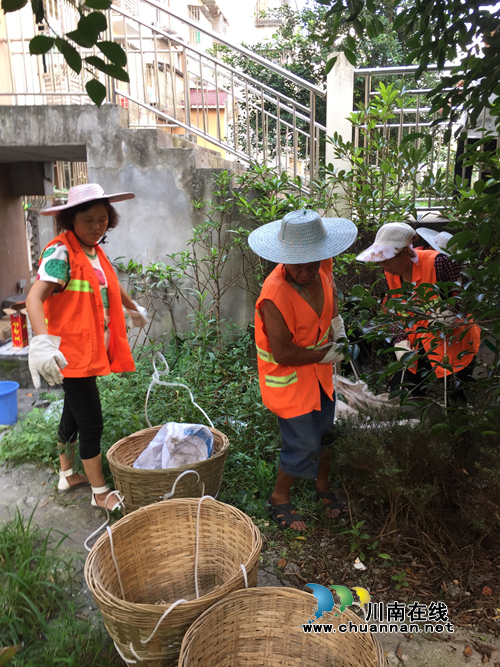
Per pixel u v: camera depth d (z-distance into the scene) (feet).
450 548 8.43
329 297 8.80
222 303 16.85
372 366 13.58
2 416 13.58
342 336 9.01
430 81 21.67
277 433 11.67
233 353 15.53
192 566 7.89
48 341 8.20
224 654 6.15
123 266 16.44
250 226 16.31
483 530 8.31
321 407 9.39
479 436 9.02
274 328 8.18
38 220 30.19
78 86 21.01
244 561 7.23
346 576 8.20
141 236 16.57
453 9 7.20
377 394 12.10
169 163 16.02
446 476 9.07
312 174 16.99
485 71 6.95
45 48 4.56
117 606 5.83
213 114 38.63
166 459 9.21
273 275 8.46
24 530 8.92
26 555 8.18
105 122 15.92
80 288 9.11
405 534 8.72
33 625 7.12
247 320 16.83
